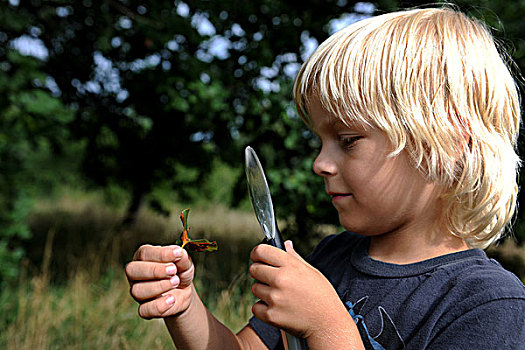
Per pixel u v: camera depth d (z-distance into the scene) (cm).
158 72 457
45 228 753
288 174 409
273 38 424
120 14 482
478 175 80
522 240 382
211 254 432
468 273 77
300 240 415
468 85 81
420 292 80
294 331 69
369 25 87
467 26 86
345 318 70
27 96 466
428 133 78
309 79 88
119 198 931
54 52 507
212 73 454
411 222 83
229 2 434
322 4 427
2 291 389
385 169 80
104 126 566
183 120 484
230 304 312
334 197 86
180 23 432
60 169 1146
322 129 86
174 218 656
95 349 279
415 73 80
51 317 312
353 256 97
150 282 84
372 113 79
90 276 401
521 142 199
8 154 488
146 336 289
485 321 70
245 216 732
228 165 490
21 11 465
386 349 80
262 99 427
